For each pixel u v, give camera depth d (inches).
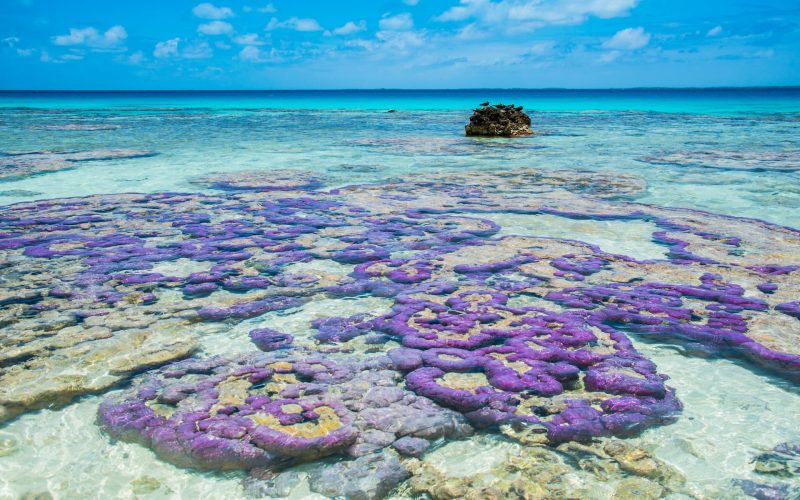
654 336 325.1
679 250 490.6
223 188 788.6
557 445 228.1
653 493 201.5
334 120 2434.8
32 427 240.2
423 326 339.6
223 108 3875.5
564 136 1589.6
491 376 280.4
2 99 6338.6
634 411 250.7
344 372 285.3
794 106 3740.2
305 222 595.8
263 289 402.3
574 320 346.0
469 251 490.9
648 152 1187.9
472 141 1460.4
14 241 513.0
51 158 1057.5
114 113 2950.3
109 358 299.1
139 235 539.2
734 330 331.3
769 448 226.5
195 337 325.7
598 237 535.5
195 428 237.9
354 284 411.5
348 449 225.6
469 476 211.2
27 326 336.5
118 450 226.1
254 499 201.3
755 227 567.8
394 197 729.0
